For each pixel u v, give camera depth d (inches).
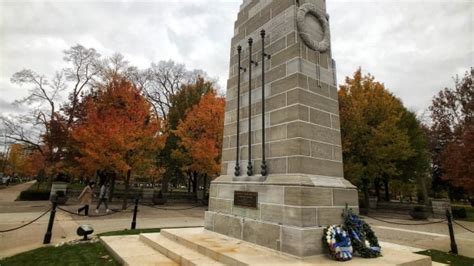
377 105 933.8
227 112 343.9
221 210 296.2
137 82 1118.4
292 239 206.5
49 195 880.9
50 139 908.0
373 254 210.2
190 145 855.7
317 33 292.4
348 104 927.0
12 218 497.7
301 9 281.9
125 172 670.5
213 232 295.4
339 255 198.4
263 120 271.1
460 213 791.7
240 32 356.8
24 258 250.5
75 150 816.9
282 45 281.0
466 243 399.5
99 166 660.1
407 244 389.7
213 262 209.5
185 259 216.1
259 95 296.5
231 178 298.5
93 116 677.3
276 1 303.9
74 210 646.5
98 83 986.1
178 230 314.5
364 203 1012.5
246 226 253.1
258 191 253.6
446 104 963.3
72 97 1038.4
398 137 880.3
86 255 264.5
